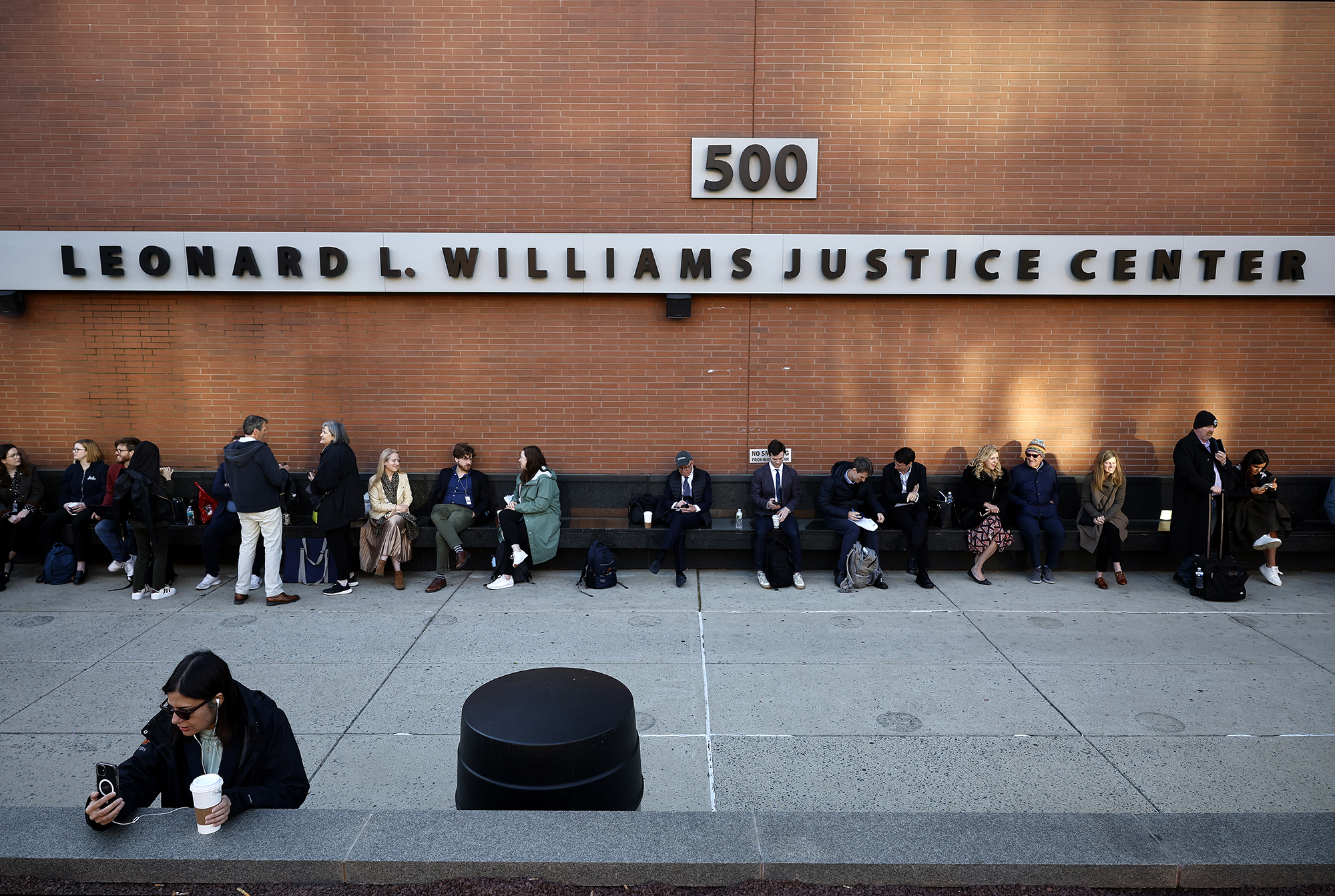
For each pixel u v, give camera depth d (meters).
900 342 8.04
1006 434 8.12
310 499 7.12
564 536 7.71
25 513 7.52
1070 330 7.98
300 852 2.60
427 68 7.62
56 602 6.87
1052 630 6.22
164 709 2.82
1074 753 4.27
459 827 2.73
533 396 8.10
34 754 4.26
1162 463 8.12
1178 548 7.38
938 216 7.82
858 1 7.54
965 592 7.24
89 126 7.64
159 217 7.75
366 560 7.38
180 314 7.94
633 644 5.90
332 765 4.16
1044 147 7.71
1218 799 3.83
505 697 3.05
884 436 8.16
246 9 7.52
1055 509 7.63
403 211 7.79
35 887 2.58
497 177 7.76
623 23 7.58
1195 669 5.42
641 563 8.01
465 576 7.73
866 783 3.97
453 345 8.02
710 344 8.04
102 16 7.50
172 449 8.12
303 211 7.77
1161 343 7.97
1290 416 8.05
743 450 8.17
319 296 7.93
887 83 7.65
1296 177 7.73
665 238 7.73
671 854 2.63
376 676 5.29
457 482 7.80
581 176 7.76
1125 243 7.66
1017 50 7.60
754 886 2.63
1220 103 7.64
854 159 7.74
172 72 7.59
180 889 2.58
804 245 7.76
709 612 6.65
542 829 2.73
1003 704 4.89
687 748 4.33
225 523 7.27
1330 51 7.57
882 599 7.04
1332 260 7.67
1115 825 2.86
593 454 8.16
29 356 7.98
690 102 7.68
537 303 7.98
